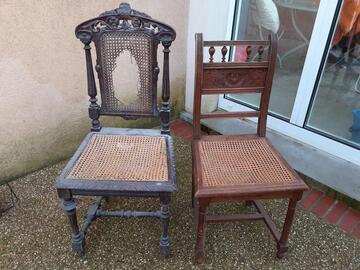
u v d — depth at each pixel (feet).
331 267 4.63
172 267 4.58
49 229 5.14
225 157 4.56
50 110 6.16
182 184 6.26
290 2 6.34
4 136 5.70
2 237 4.95
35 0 5.13
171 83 8.03
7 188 5.97
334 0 5.57
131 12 4.34
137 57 4.62
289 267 4.62
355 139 6.43
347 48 5.98
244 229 5.28
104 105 4.93
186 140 7.74
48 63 5.74
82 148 4.63
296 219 5.49
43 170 6.51
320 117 6.75
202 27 7.12
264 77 4.69
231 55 7.59
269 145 4.85
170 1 6.95
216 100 8.36
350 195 5.64
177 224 5.32
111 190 3.92
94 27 4.39
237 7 7.20
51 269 4.48
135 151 4.63
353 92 6.22
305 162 6.44
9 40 5.11
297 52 6.57
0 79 5.25
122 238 5.03
